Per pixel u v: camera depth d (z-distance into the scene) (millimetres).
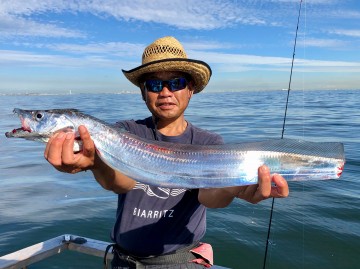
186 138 1001
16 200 2660
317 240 1962
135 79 1018
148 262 914
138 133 1012
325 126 6844
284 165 814
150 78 956
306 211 2348
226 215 2311
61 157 716
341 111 10875
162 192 928
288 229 2096
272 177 738
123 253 937
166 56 953
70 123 846
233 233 2055
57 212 2402
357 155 4016
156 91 957
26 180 3240
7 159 4270
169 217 919
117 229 948
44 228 2141
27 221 2248
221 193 858
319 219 2221
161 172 852
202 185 837
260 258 1812
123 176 870
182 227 922
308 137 5434
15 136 861
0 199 2682
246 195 835
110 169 823
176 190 931
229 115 9805
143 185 933
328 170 811
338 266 1728
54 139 709
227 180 829
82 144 757
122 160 854
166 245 905
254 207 2445
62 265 1675
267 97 25078
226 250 1884
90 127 845
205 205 907
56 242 1366
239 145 841
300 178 814
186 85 974
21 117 861
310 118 8625
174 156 851
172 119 993
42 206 2523
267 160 820
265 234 2043
